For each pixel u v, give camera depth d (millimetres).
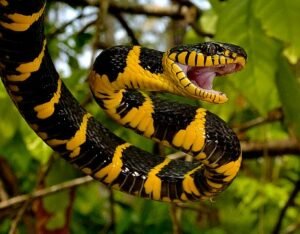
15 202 1252
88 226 1788
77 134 886
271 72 1194
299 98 1200
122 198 1878
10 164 1603
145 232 1563
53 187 1271
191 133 911
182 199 929
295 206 1806
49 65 848
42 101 853
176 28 1413
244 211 1889
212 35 1275
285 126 1502
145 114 921
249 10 1147
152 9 1363
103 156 911
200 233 1643
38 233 1374
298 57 1141
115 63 917
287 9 1108
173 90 917
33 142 1259
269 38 1167
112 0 1313
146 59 917
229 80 1246
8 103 1267
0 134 1296
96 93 929
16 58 820
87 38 1342
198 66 913
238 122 1525
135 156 932
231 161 911
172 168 934
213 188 920
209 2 1202
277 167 1796
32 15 797
